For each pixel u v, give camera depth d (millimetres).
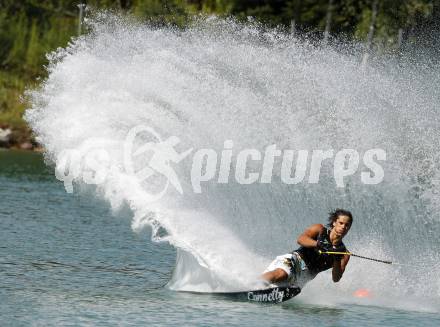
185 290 35531
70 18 153000
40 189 72688
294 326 30438
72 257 42500
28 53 150000
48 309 31688
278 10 147000
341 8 143750
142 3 118000
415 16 134375
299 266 34438
